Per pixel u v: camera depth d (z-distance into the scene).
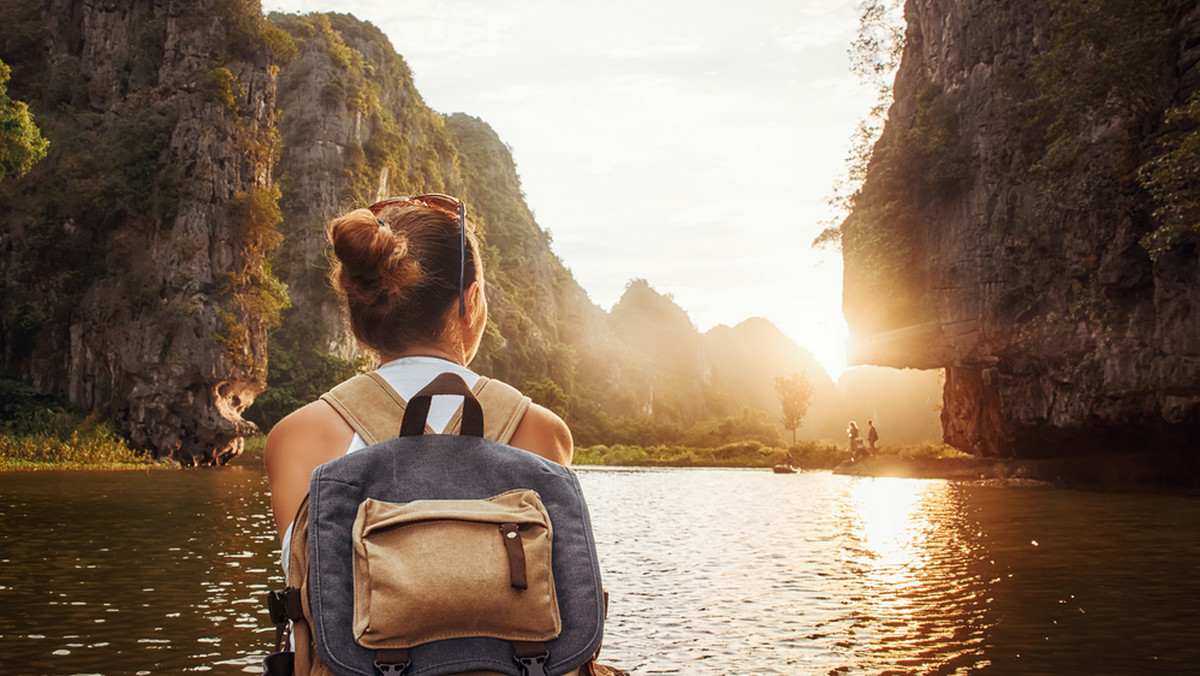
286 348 62.91
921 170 31.45
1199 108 17.58
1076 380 24.25
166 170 39.00
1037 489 23.00
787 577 7.71
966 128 30.42
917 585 7.23
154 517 12.59
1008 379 29.22
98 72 42.75
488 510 0.89
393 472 0.91
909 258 32.12
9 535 10.00
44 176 40.22
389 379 1.03
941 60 32.28
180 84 39.78
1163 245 19.11
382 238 1.06
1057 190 24.52
